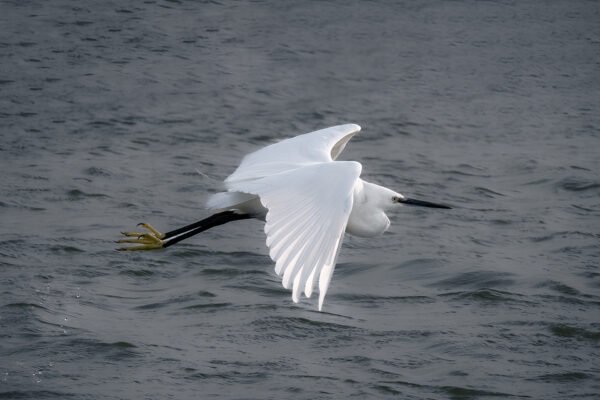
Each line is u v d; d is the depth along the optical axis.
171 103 20.61
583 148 19.25
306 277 6.76
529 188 16.92
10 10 26.19
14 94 20.36
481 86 23.06
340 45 25.44
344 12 28.56
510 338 11.09
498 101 22.06
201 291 12.02
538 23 28.84
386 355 10.59
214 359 10.38
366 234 9.27
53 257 12.95
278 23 27.02
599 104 22.27
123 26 25.62
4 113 19.30
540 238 14.44
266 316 11.38
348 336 11.00
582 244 14.19
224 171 17.05
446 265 13.16
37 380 9.80
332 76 23.06
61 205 15.03
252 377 10.04
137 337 10.79
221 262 13.05
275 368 10.23
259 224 14.62
